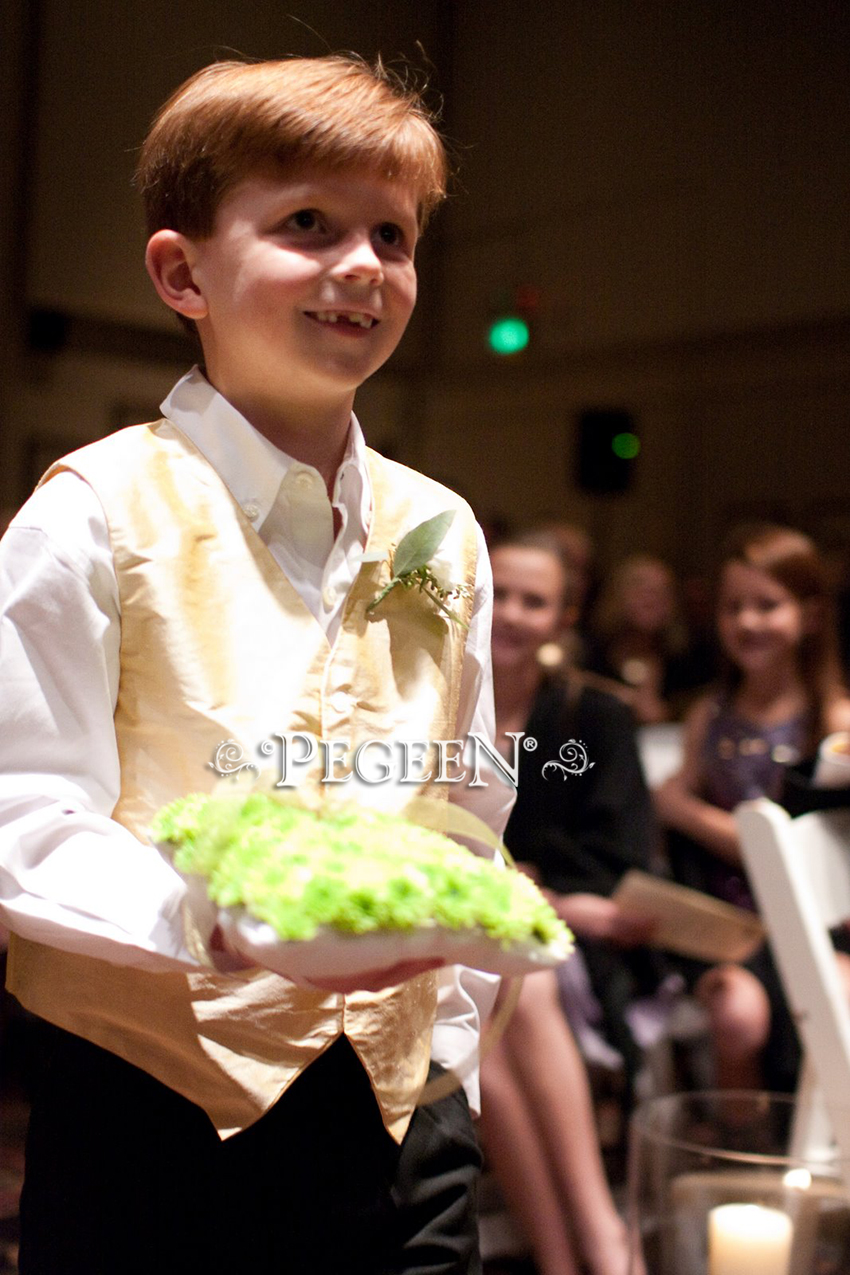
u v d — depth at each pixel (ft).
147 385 25.72
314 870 2.73
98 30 15.70
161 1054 3.31
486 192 28.30
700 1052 9.05
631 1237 5.60
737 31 26.53
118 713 3.36
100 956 3.12
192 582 3.36
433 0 13.38
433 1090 3.57
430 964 2.83
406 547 3.60
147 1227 3.28
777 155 26.84
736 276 27.84
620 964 8.17
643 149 26.94
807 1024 5.41
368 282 3.37
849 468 27.43
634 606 17.12
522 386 31.37
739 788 9.52
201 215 3.46
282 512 3.55
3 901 3.18
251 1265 3.30
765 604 9.53
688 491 29.86
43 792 3.21
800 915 5.42
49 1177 3.36
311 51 9.45
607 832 8.07
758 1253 5.14
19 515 3.41
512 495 31.76
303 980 2.76
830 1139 5.83
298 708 3.36
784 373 28.19
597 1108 8.43
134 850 3.17
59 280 22.45
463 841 3.95
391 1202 3.42
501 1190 8.09
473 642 3.95
